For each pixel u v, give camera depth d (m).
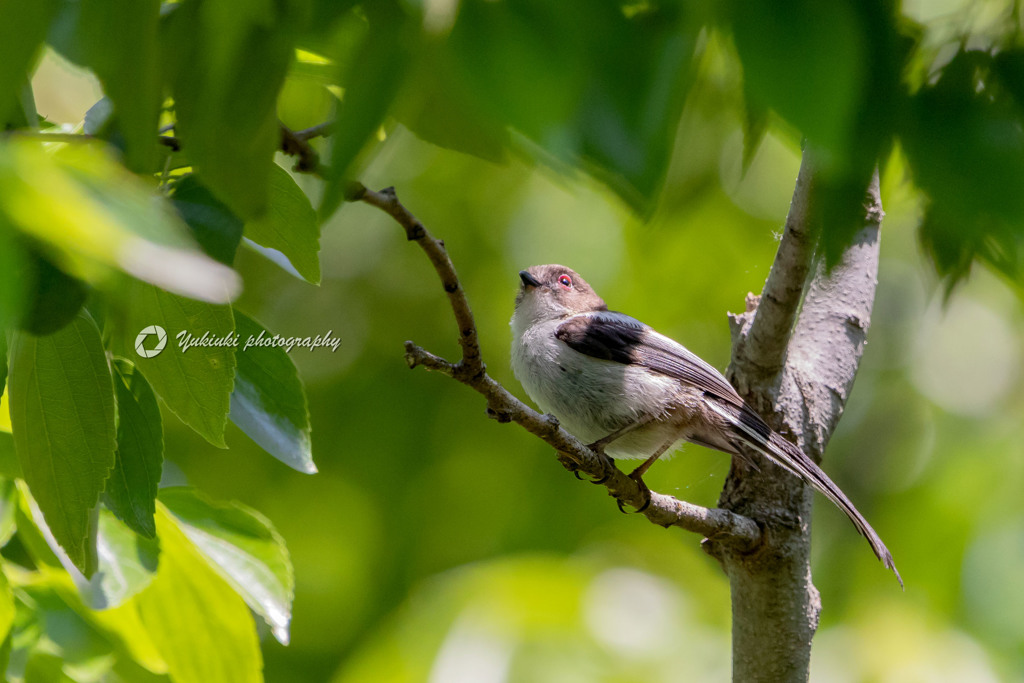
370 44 3.13
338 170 3.02
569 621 10.62
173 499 6.57
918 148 4.01
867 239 8.36
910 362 15.30
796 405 7.95
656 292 13.80
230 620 6.62
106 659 6.85
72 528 4.75
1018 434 14.07
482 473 14.44
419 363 5.82
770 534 7.46
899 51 3.67
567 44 3.20
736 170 7.59
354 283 14.61
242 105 3.33
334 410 14.38
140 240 2.61
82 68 3.70
